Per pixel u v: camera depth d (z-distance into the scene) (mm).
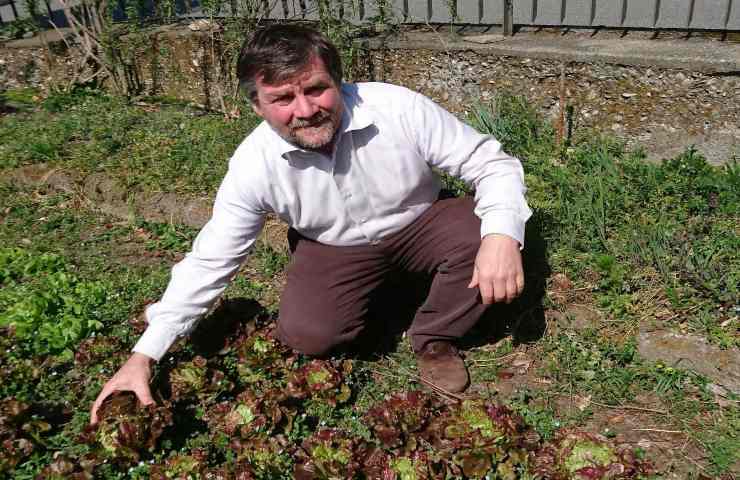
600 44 4906
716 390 3201
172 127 6098
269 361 3404
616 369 3342
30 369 3564
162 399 3100
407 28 5723
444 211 3207
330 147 2908
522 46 5055
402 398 3049
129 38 6863
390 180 3023
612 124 4863
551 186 4531
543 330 3607
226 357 3529
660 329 3455
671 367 3322
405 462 2807
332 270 3250
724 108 4492
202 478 2871
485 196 2975
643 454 2949
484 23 5531
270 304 4090
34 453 3139
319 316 3316
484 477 2844
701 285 3557
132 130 6102
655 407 3178
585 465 2734
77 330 3842
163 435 3141
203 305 3096
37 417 3248
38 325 3910
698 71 4480
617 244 3959
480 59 5199
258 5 6047
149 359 3039
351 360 3494
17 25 7684
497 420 2900
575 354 3449
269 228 4641
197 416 3271
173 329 3062
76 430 3293
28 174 5695
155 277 4461
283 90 2672
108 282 4379
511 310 3727
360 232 3158
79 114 6559
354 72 5742
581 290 3746
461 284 3180
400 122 2967
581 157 4730
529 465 2838
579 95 4906
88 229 5141
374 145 2941
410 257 3275
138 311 4031
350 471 2781
